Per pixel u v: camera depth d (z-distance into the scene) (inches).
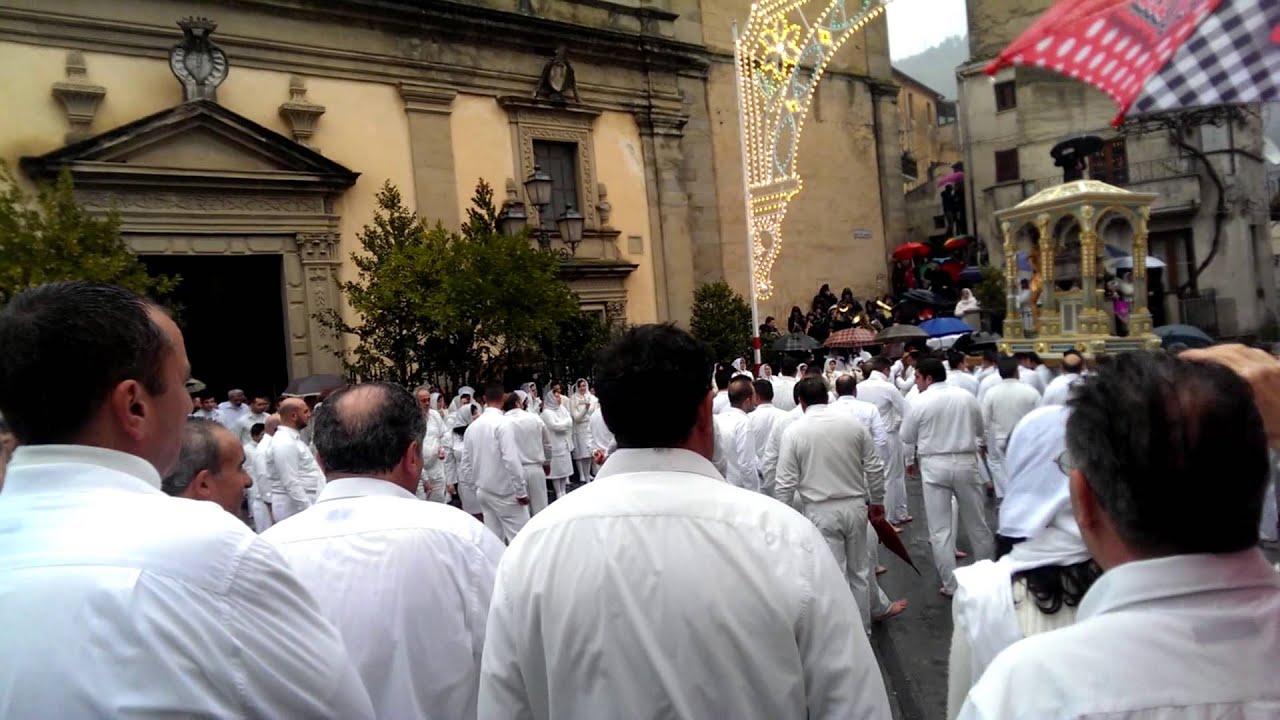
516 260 582.2
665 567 75.2
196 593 62.6
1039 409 101.0
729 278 988.6
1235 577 45.8
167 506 66.8
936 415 277.3
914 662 226.4
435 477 455.2
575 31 832.9
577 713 75.0
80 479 64.9
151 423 69.1
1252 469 45.8
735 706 72.5
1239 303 1110.4
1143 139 1154.0
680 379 82.6
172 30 611.5
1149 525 46.9
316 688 67.4
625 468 83.3
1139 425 46.6
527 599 78.6
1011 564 90.4
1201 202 1120.8
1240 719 42.3
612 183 877.8
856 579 238.2
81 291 68.0
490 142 783.7
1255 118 1096.2
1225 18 90.4
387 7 709.9
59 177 502.6
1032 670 46.8
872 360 404.8
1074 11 87.1
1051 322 522.6
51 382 64.6
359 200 705.0
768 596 73.9
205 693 60.9
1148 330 499.5
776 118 1002.7
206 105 606.2
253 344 662.5
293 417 365.4
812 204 1113.4
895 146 1227.9
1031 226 550.9
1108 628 46.4
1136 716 43.2
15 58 557.3
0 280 420.2
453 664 99.3
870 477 235.8
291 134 668.7
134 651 58.8
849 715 72.6
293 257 667.4
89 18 579.8
